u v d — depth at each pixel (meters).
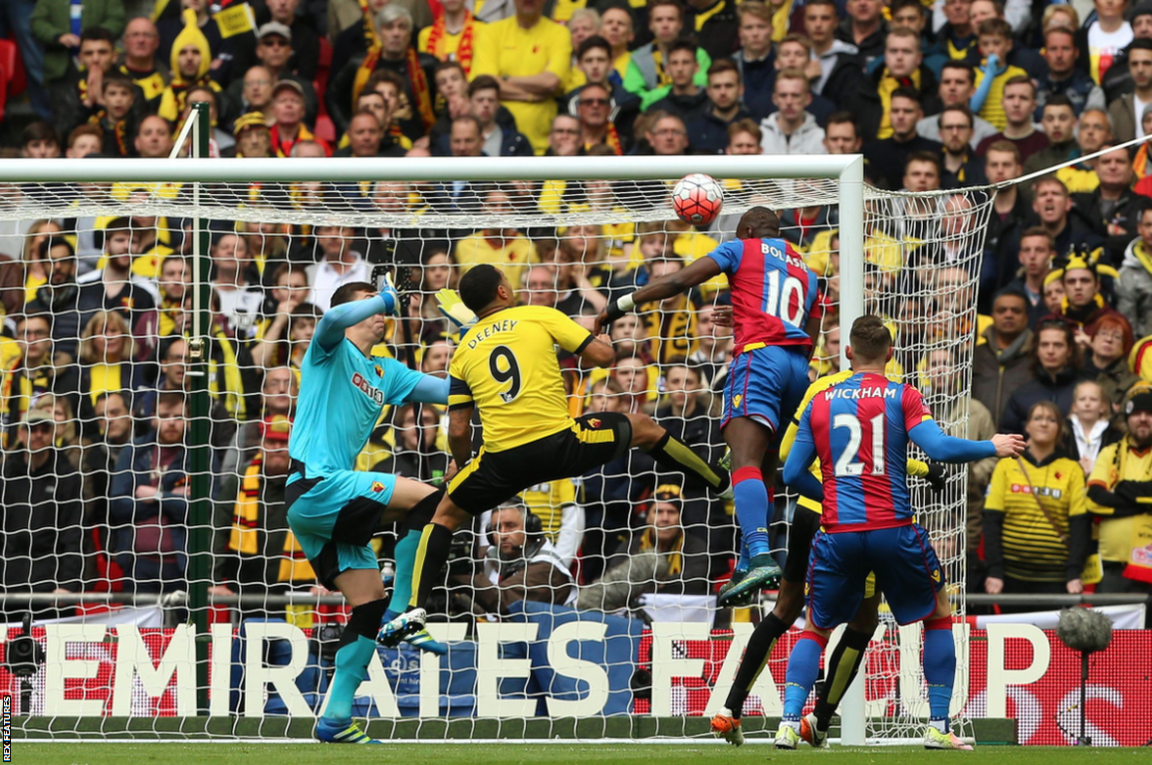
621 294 34.75
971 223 34.84
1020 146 37.88
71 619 29.30
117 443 33.03
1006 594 28.95
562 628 25.67
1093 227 36.25
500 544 28.58
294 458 21.88
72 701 25.66
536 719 25.38
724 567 29.48
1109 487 31.47
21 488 32.22
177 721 25.42
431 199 32.41
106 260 35.72
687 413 31.50
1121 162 36.56
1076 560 31.36
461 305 22.44
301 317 34.28
